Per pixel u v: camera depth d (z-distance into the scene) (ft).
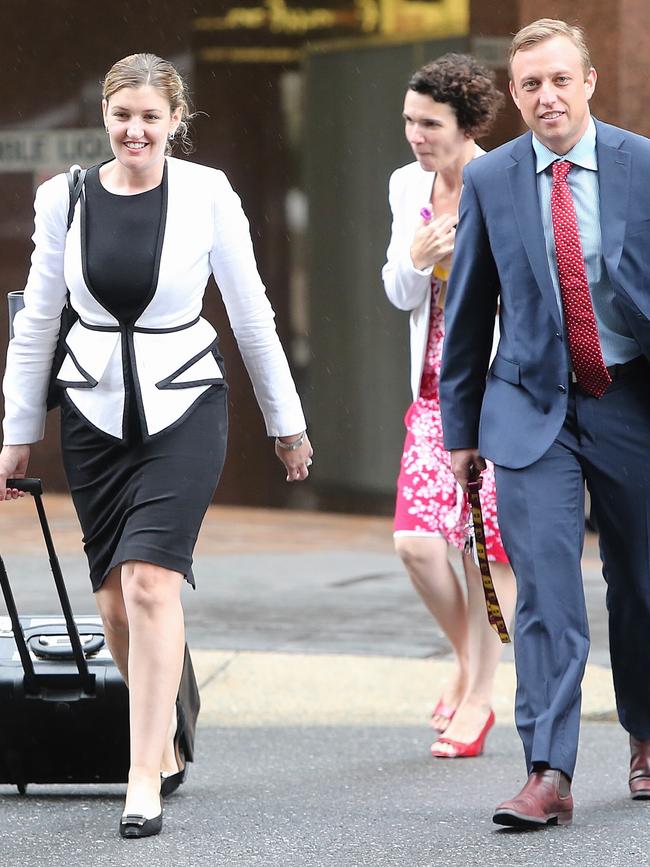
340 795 42.83
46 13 103.45
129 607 37.58
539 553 37.68
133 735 37.93
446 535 48.19
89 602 68.54
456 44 94.68
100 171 38.68
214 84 102.63
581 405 38.34
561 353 37.96
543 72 37.40
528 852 36.09
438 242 46.65
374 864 35.47
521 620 37.93
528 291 38.22
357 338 103.76
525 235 38.09
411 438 48.57
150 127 37.45
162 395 37.88
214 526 94.63
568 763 37.37
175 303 38.11
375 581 74.49
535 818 37.09
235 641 60.64
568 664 37.32
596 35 84.48
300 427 40.68
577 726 37.52
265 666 56.44
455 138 47.80
